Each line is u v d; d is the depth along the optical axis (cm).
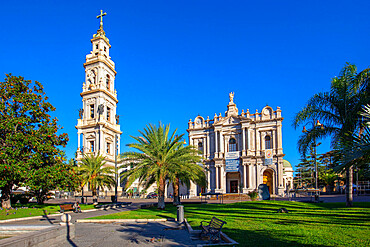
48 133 3198
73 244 1348
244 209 2744
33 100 3195
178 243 1323
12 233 1418
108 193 6894
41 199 3912
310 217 1994
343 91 2348
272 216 2122
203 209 2833
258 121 6469
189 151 3381
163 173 3064
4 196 3048
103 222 2156
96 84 7631
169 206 3544
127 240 1424
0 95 3053
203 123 7075
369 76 2130
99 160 4653
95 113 7462
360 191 5622
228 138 6712
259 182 6206
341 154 1342
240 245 1156
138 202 4994
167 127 3341
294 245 1119
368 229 1445
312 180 7212
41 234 1222
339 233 1340
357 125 1994
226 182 6688
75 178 3478
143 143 3266
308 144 2469
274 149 6238
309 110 2472
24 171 2841
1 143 2969
